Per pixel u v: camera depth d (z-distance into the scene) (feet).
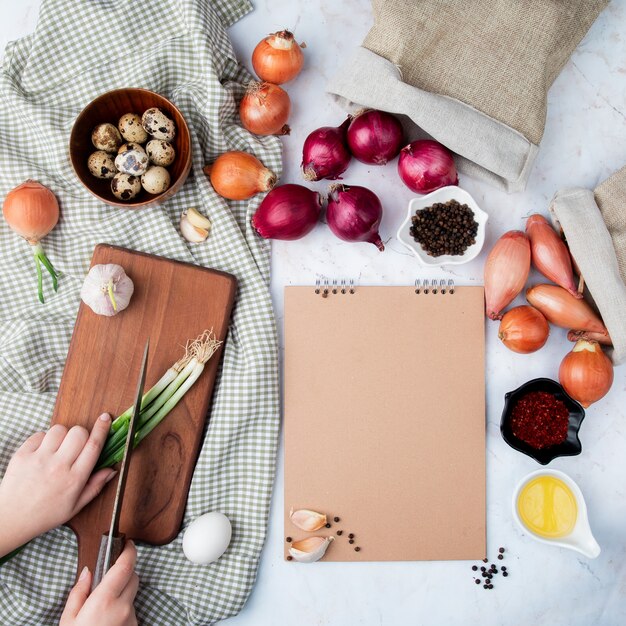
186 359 4.18
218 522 4.15
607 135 4.41
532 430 4.20
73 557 4.22
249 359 4.23
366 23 4.42
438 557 4.36
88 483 4.10
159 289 4.25
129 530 4.18
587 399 4.19
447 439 4.37
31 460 4.00
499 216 4.43
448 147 4.09
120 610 3.79
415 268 4.40
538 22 4.06
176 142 4.18
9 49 4.25
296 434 4.35
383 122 4.08
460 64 4.15
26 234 4.18
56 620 4.19
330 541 4.36
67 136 4.28
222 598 4.24
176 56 4.21
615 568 4.42
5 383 4.32
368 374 4.36
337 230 4.15
